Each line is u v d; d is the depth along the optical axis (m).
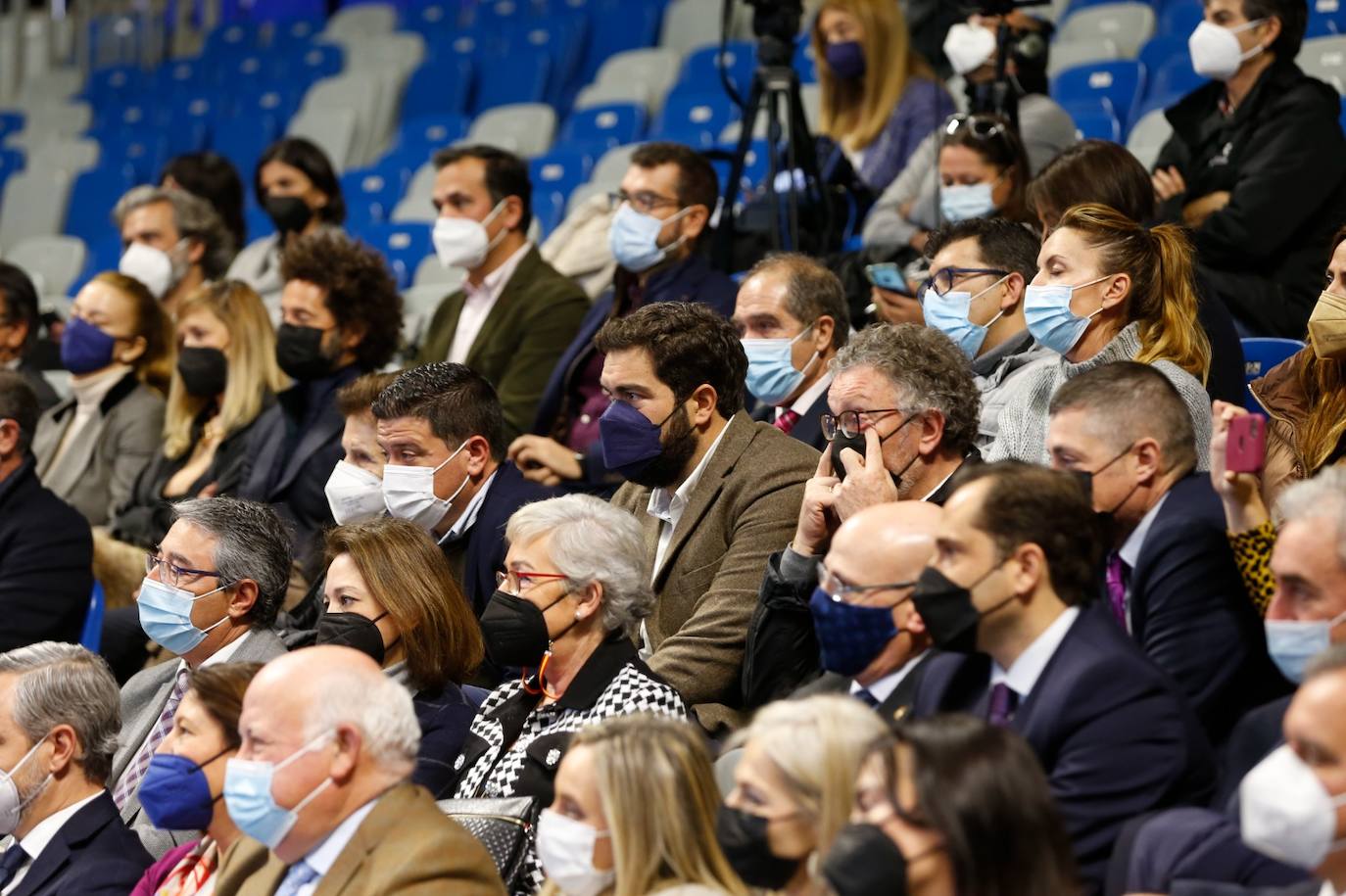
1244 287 16.61
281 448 18.75
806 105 28.17
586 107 32.88
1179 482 11.09
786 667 12.55
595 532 12.54
